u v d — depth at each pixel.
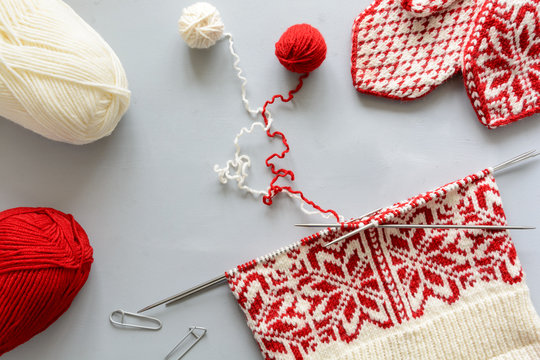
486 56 0.91
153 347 0.94
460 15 0.92
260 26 0.95
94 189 0.93
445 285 0.91
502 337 0.90
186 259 0.94
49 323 0.86
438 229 0.91
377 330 0.90
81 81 0.73
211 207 0.95
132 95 0.93
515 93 0.93
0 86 0.69
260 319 0.89
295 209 0.95
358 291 0.90
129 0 0.93
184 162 0.94
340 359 0.89
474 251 0.91
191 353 0.94
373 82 0.94
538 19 0.89
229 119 0.95
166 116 0.94
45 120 0.74
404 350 0.89
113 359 0.94
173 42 0.94
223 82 0.95
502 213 0.90
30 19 0.69
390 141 0.96
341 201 0.95
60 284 0.78
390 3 0.92
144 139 0.94
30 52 0.69
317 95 0.95
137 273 0.94
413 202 0.87
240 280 0.88
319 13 0.95
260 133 0.95
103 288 0.94
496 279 0.90
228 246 0.94
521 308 0.89
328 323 0.90
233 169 0.95
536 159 0.95
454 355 0.90
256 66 0.95
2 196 0.93
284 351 0.89
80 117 0.75
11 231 0.75
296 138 0.95
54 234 0.79
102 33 0.93
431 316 0.90
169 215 0.94
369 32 0.93
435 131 0.96
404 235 0.91
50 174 0.93
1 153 0.93
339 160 0.95
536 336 0.89
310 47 0.83
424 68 0.93
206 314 0.94
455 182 0.89
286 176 0.95
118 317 0.94
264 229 0.95
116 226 0.94
